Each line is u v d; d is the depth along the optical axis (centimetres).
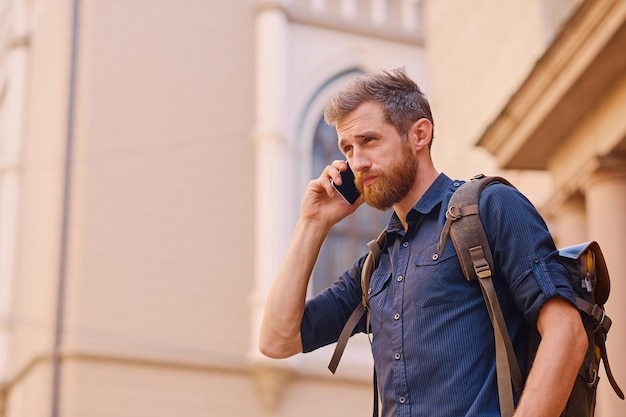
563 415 281
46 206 2039
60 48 2100
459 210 287
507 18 1126
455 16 1264
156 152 2034
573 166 876
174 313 1959
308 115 2167
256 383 1955
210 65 2109
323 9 2245
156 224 1997
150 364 1917
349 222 2116
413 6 2317
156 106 2056
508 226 281
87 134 2008
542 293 271
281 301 335
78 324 1905
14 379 2058
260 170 2067
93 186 1981
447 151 1248
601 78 802
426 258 292
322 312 338
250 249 2038
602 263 291
